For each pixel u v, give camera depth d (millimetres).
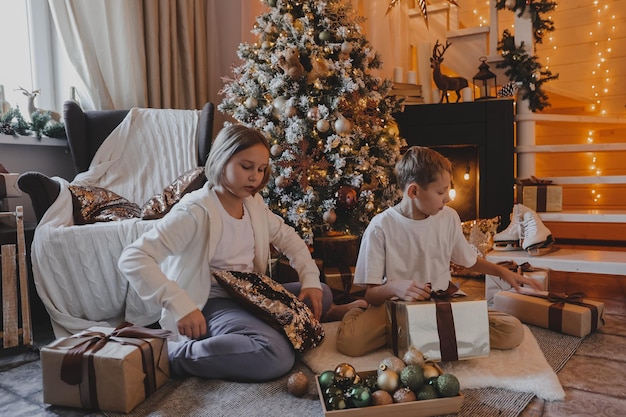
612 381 1365
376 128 2479
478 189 2953
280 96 2324
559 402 1243
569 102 3674
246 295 1437
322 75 2293
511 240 2400
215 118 3260
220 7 3268
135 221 1888
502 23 4090
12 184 2012
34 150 2604
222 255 1521
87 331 1427
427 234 1552
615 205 3641
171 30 2953
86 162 2465
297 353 1566
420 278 1573
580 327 1692
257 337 1371
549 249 2375
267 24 2426
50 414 1252
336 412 1099
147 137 2496
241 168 1454
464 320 1353
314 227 2328
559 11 3855
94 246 1827
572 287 2502
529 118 3033
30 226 2051
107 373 1230
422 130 2998
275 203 2365
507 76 3105
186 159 2459
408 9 3879
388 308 1473
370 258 1561
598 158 3711
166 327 1514
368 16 3811
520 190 2840
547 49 3926
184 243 1455
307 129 2285
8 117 2418
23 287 1729
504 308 1910
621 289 2445
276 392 1315
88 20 2646
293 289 1753
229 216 1524
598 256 2232
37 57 2758
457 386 1166
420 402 1139
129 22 2725
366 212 2342
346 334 1518
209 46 3227
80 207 2049
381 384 1181
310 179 2295
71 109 2438
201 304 1472
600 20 3725
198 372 1401
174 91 2990
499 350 1525
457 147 3043
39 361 1618
